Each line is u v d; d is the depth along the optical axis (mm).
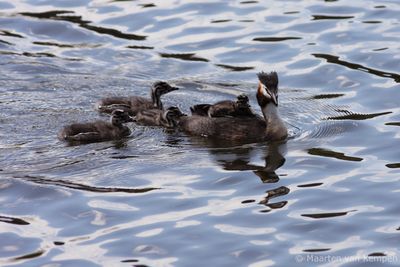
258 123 18438
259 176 16328
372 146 17609
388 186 15852
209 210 15133
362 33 23031
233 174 16406
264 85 18344
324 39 22891
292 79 21172
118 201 15461
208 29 23688
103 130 18188
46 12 24875
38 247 14141
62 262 13719
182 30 23734
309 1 25000
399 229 14492
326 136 18188
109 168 16719
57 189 15836
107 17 24531
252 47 22734
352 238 14281
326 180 16156
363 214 14945
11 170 16562
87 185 16016
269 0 25203
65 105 19734
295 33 23281
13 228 14680
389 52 22000
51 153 17344
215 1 25203
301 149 17594
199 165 16859
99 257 13836
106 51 22766
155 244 14156
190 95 20656
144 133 18672
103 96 20297
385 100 19875
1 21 24391
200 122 18641
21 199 15539
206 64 22094
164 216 14961
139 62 22250
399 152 17266
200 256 13805
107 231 14555
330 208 15164
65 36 23594
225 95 20609
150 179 16281
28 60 22094
